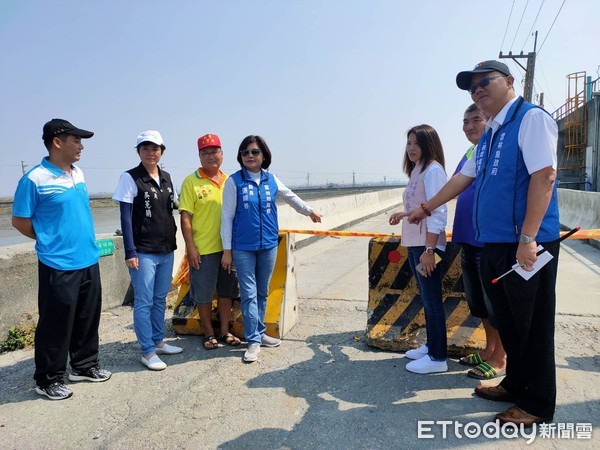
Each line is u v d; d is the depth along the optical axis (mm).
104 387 3498
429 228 3355
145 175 3832
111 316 5305
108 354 4152
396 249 4348
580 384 3336
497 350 3527
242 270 3949
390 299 4348
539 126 2529
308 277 7312
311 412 3068
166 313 5379
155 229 3848
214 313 4645
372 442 2713
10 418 3062
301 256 9508
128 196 3730
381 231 13625
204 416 3043
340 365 3812
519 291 2682
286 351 4156
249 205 3902
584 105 20672
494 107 2781
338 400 3223
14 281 4406
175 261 6406
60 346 3324
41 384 3324
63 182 3355
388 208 22516
